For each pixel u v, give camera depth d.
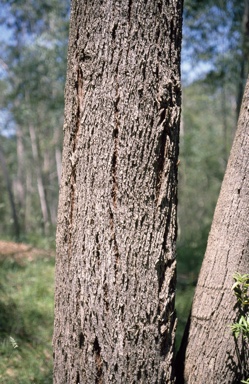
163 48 1.92
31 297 4.85
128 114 1.87
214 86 10.07
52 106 12.91
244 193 2.14
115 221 1.89
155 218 1.94
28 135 22.20
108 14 1.85
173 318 2.03
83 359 1.95
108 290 1.90
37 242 8.99
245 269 2.14
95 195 1.90
